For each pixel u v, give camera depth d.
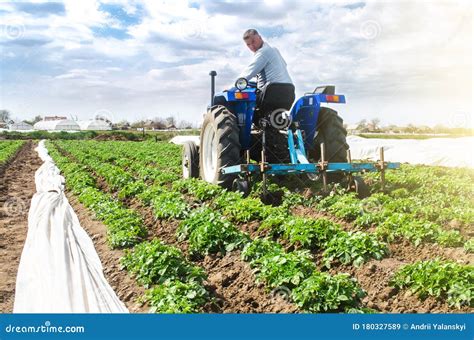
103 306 5.26
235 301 5.33
